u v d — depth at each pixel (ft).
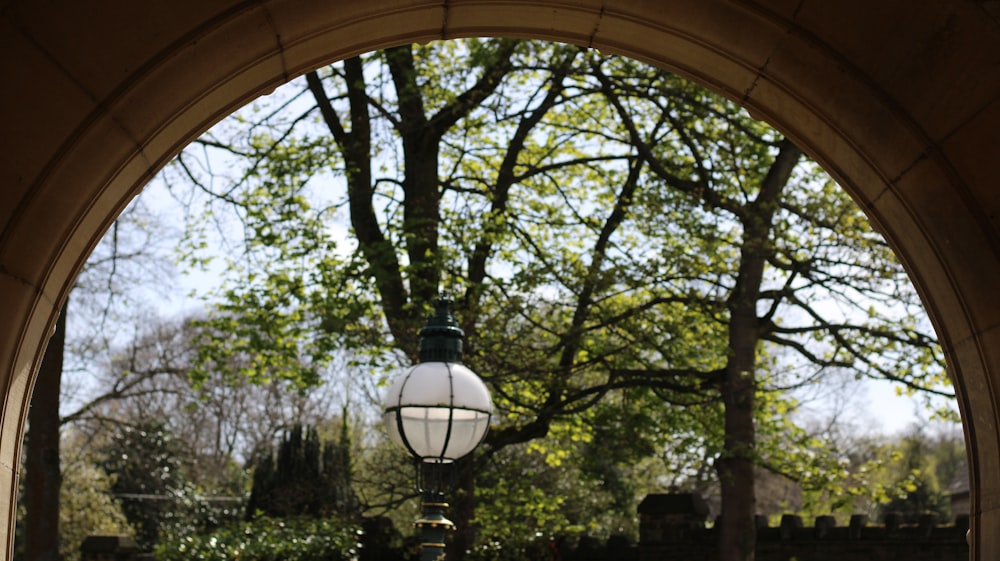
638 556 56.03
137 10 11.82
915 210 13.01
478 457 50.67
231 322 51.16
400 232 48.80
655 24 13.44
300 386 51.08
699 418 51.93
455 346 27.14
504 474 55.31
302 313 51.57
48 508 44.11
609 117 55.52
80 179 12.34
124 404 108.78
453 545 48.34
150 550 89.86
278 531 52.16
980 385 12.80
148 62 12.17
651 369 48.65
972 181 12.31
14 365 12.18
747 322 47.78
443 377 25.90
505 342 45.55
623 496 77.82
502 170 52.60
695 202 47.14
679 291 50.88
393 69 52.49
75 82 11.92
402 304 49.67
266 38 12.75
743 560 46.57
